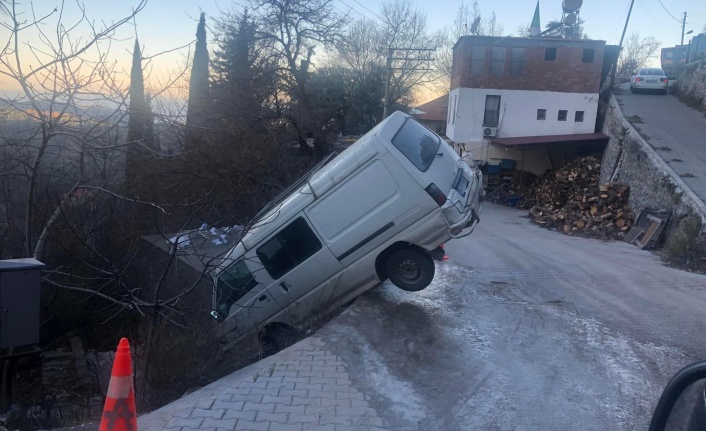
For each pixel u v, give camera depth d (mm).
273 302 8492
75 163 10531
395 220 7848
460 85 31812
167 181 15312
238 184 16750
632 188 19797
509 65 31359
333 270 8180
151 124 10781
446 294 8531
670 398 2367
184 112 11188
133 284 13773
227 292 8773
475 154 32094
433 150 8477
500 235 17312
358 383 5289
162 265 12539
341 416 4652
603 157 26781
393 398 5027
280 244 8352
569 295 8594
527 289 8953
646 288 9141
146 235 14531
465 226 8070
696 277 10148
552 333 6816
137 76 9898
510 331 6863
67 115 8422
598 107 31328
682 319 7441
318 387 5172
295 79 21219
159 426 4504
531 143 28359
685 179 16203
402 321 7137
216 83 21234
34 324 7039
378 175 7867
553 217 20797
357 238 7992
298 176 19094
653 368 5824
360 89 33125
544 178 29844
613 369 5773
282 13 20953
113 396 3682
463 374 5582
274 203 9867
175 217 15734
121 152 10766
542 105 31422
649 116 26188
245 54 21594
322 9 21500
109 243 13812
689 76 31406
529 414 4805
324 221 8117
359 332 6660
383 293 8531
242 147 17984
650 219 15992
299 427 4445
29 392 7648
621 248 15109
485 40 31266
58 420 6777
